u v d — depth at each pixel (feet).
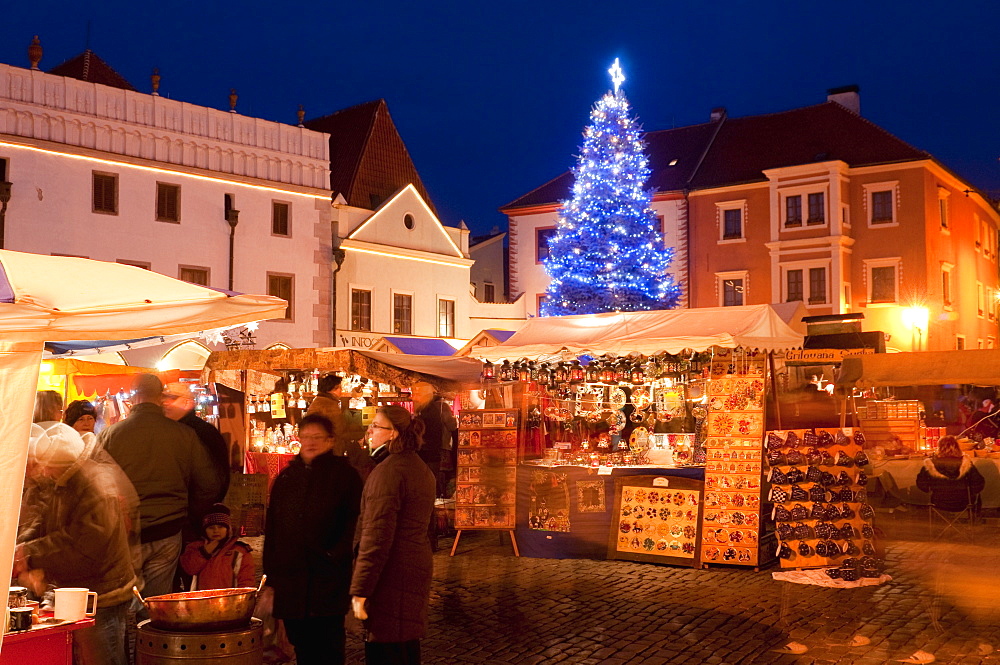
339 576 18.88
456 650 24.26
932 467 41.24
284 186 103.60
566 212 128.47
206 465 21.81
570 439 51.96
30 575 17.76
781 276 134.00
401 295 118.52
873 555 33.17
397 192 118.01
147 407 21.24
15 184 83.51
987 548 37.88
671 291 129.90
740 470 36.47
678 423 50.72
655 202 145.48
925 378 41.29
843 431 33.76
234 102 101.40
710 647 24.41
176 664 16.33
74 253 86.94
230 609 16.93
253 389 49.93
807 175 132.46
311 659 19.02
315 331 105.70
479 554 39.68
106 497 18.15
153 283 19.76
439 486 47.03
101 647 17.94
